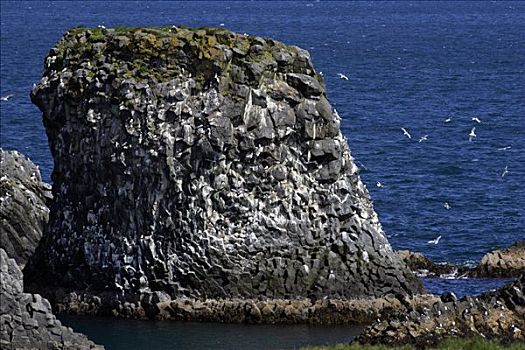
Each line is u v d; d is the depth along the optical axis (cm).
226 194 12400
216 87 12512
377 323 10581
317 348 9775
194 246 12319
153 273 12356
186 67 12656
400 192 18738
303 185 12588
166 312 12219
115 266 12481
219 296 12294
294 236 12475
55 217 12962
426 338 10094
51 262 12875
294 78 12675
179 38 12719
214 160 12362
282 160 12556
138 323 12125
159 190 12400
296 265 12425
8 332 10019
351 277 12456
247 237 12400
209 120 12381
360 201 12700
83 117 12731
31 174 14275
